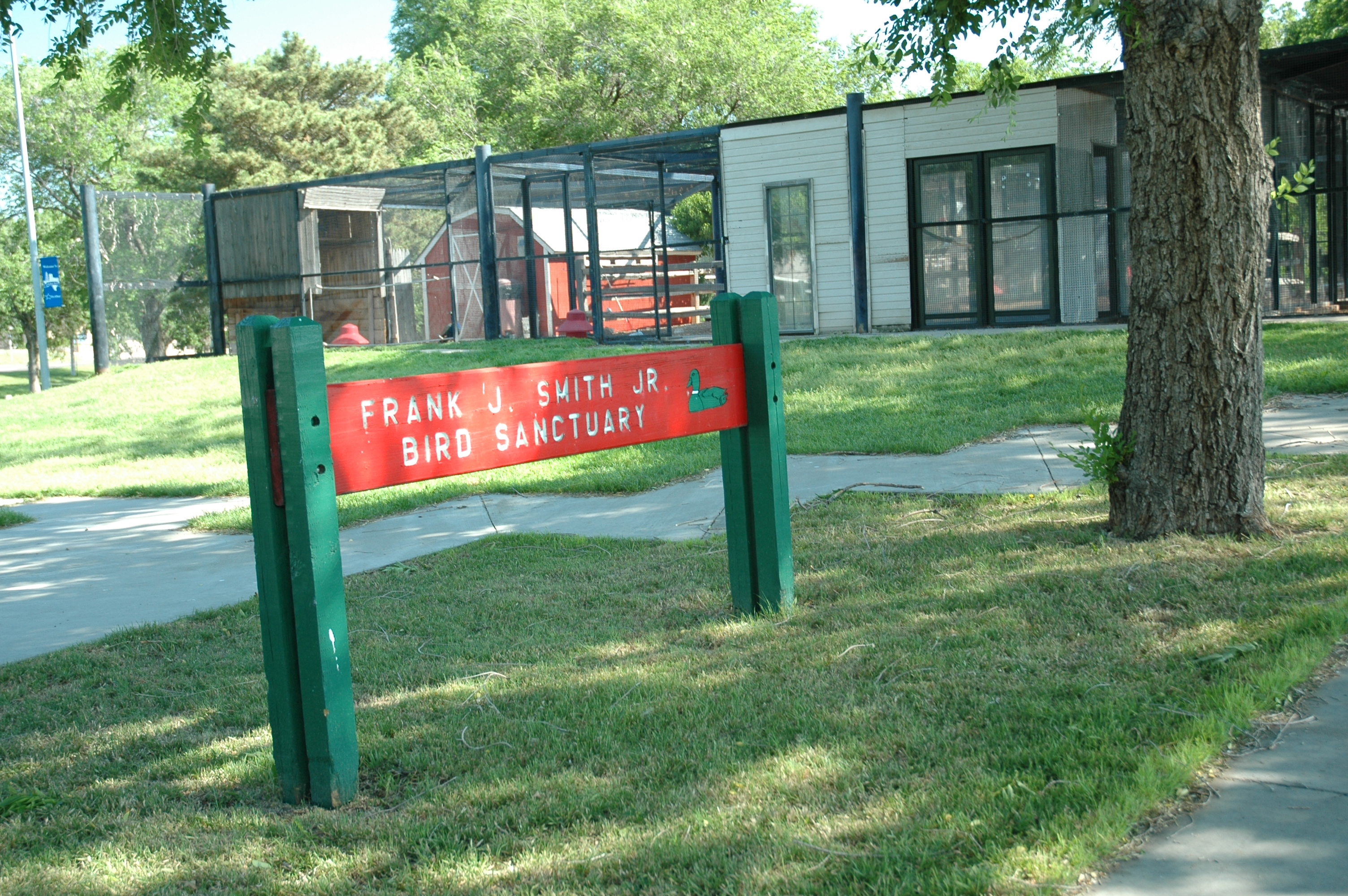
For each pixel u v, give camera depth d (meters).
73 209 43.62
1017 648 4.07
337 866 2.85
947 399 10.91
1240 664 3.68
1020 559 5.30
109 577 6.79
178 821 3.19
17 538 8.33
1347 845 2.61
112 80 8.31
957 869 2.53
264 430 3.18
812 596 5.10
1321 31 31.58
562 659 4.48
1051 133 15.29
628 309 25.14
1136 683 3.63
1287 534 5.26
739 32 35.03
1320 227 16.70
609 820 3.00
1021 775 3.01
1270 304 14.97
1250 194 5.18
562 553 6.42
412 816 3.13
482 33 42.31
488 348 19.16
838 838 2.77
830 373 13.01
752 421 4.83
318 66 46.62
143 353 24.55
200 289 24.95
